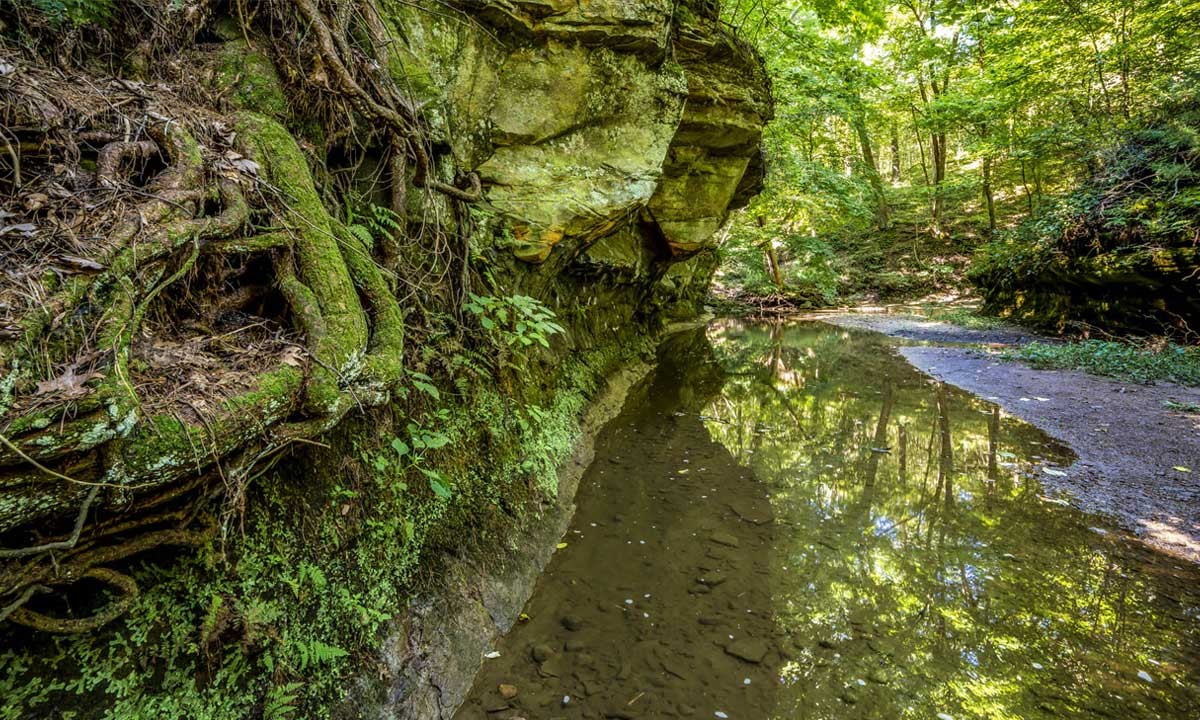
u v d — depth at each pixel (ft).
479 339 14.57
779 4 42.45
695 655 10.42
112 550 6.13
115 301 6.17
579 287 26.30
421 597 9.82
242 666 7.10
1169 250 33.91
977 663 10.25
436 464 11.72
